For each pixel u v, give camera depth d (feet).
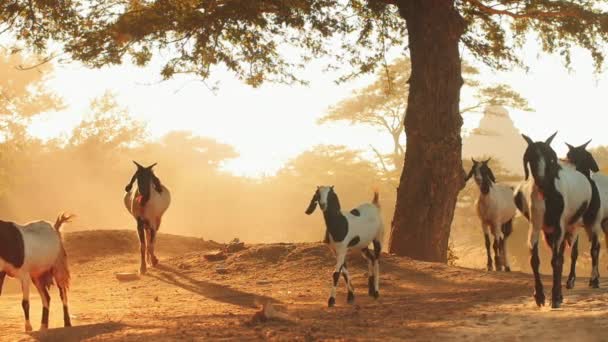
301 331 35.83
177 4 75.15
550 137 39.27
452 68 76.23
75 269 77.00
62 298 42.70
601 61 82.74
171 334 36.27
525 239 182.29
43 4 73.31
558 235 39.06
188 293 60.08
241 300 55.06
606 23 79.51
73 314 49.29
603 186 46.32
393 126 210.79
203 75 78.02
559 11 81.87
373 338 33.32
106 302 56.49
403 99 207.10
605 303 38.93
